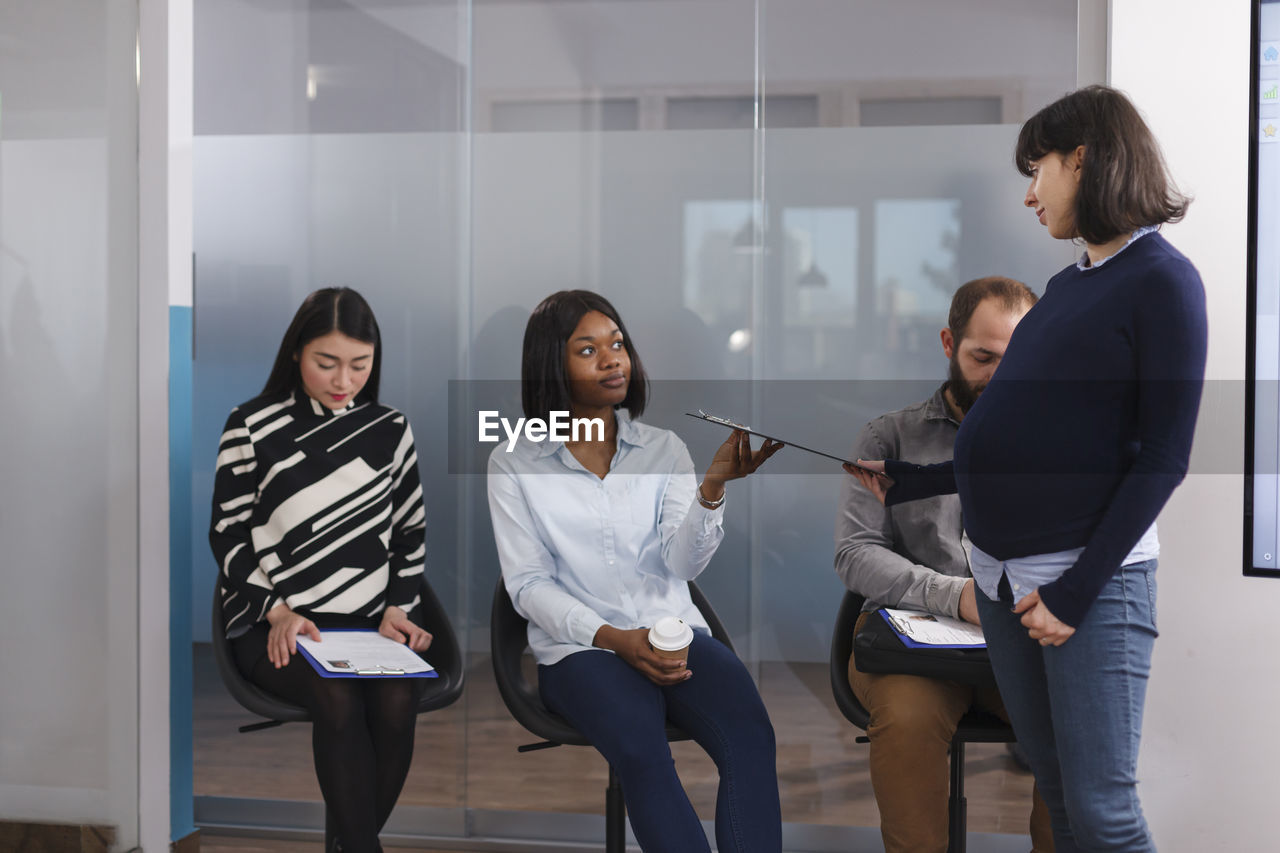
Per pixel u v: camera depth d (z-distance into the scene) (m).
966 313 2.43
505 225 2.86
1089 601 1.62
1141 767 2.27
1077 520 1.69
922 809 2.04
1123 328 1.62
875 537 2.37
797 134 2.76
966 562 2.34
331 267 2.90
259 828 2.90
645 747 1.95
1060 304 1.73
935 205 2.72
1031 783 2.71
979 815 2.72
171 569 2.60
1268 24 2.09
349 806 2.05
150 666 2.59
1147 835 1.69
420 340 2.89
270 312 2.91
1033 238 2.68
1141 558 1.68
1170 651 2.24
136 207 2.58
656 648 2.00
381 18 2.86
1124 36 2.21
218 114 2.90
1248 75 2.14
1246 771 2.22
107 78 2.57
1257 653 2.20
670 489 2.36
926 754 2.04
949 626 2.12
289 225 2.90
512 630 2.27
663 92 2.80
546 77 2.83
